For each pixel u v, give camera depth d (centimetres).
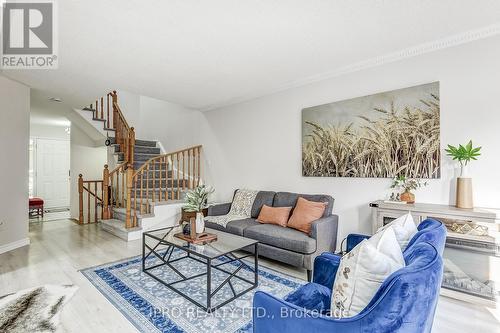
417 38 260
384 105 306
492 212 216
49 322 199
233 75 356
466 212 223
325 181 360
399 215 260
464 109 257
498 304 214
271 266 315
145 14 214
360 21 228
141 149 633
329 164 352
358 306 114
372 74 316
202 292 247
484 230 223
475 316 208
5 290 250
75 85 395
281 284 264
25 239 398
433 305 95
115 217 527
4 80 364
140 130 724
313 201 341
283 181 411
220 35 249
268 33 246
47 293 244
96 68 329
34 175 754
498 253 217
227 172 502
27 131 401
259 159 446
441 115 269
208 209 421
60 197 800
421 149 280
